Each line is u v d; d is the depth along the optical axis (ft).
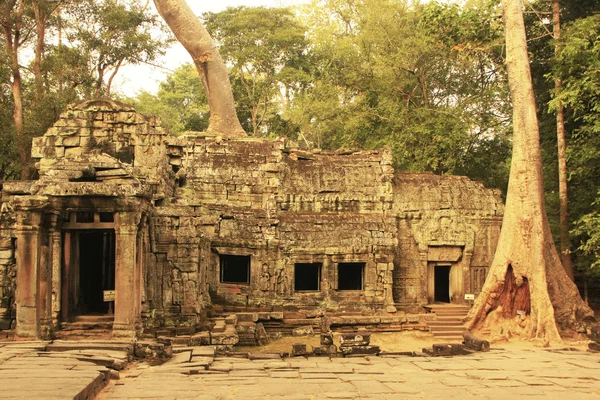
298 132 169.78
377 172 108.37
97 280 77.87
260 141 110.52
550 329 80.23
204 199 102.27
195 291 72.13
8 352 50.65
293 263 97.60
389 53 136.87
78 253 70.03
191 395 39.14
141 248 64.23
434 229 104.99
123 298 60.80
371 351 63.82
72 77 126.72
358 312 97.30
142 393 39.55
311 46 179.01
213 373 48.65
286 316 92.94
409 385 44.47
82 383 37.47
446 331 92.12
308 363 55.83
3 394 34.22
